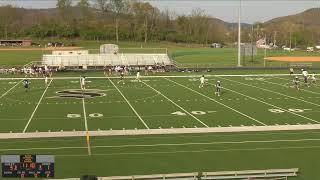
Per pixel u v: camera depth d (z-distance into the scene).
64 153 25.34
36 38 129.12
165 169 22.92
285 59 83.88
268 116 34.84
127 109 37.31
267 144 27.44
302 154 25.62
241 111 36.72
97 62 71.12
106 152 25.59
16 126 31.28
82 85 49.38
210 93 45.44
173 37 135.12
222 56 91.88
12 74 60.84
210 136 29.02
